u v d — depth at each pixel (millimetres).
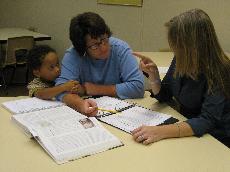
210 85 1371
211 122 1354
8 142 1214
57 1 4176
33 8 4363
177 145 1215
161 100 1712
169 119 1439
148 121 1413
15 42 3611
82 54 1775
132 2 3629
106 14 3889
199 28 1315
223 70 1368
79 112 1497
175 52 1374
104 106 1581
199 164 1084
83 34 1652
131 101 1719
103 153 1141
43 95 1704
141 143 1222
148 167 1056
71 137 1210
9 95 3977
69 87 1676
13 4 4449
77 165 1059
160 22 3430
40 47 1938
